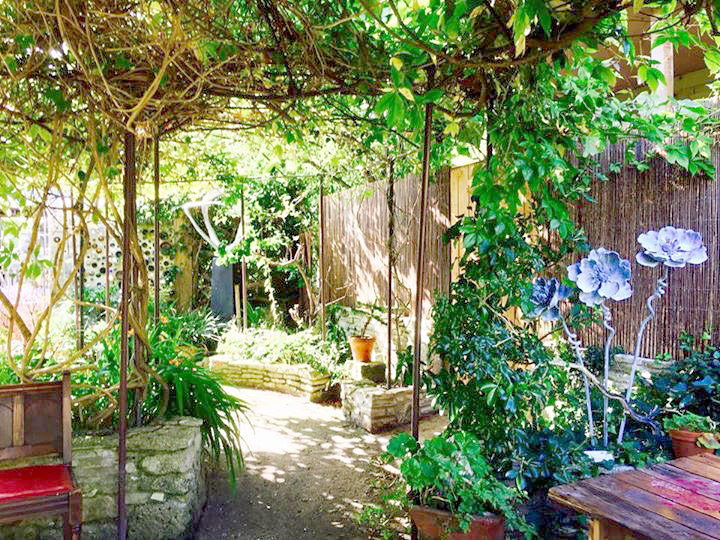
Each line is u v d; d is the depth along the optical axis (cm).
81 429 315
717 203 287
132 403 327
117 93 272
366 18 254
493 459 281
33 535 286
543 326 379
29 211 370
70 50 227
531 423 312
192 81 265
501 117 275
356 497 358
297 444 454
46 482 237
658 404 301
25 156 347
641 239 273
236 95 286
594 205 348
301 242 756
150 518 297
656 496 183
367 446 451
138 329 321
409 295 530
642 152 320
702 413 288
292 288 856
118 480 276
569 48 239
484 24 224
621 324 336
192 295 858
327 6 238
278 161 555
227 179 567
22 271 315
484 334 285
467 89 290
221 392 359
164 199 809
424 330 507
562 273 360
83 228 321
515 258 294
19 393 262
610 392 307
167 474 300
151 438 299
